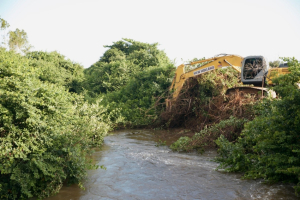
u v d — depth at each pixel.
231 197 4.36
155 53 25.59
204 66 11.60
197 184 5.02
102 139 8.98
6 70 4.97
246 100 9.13
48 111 5.12
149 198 4.45
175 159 6.91
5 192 4.41
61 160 5.07
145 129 12.48
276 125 5.04
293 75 5.29
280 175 4.90
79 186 5.02
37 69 5.66
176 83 12.59
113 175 5.68
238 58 10.79
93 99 16.64
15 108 4.57
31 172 4.66
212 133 8.33
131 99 15.49
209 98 11.21
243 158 5.80
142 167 6.22
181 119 12.35
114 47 34.22
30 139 4.66
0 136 4.59
